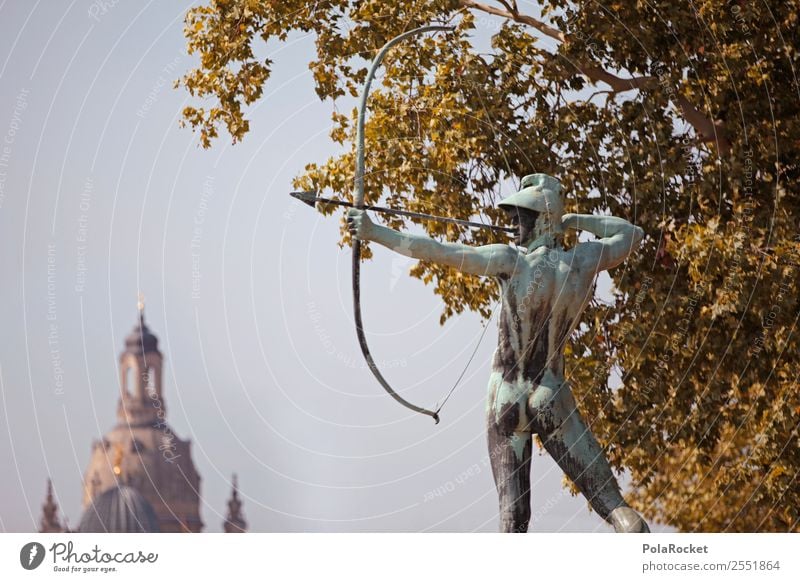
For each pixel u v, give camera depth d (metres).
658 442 39.72
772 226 38.81
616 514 23.98
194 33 41.31
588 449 23.75
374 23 40.28
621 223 24.11
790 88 39.38
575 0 38.94
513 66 39.41
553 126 39.25
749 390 39.62
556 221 23.91
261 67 41.09
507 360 23.77
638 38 38.41
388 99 40.09
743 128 38.59
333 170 39.66
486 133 38.84
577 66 38.59
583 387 39.00
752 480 43.00
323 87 40.81
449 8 39.53
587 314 39.28
